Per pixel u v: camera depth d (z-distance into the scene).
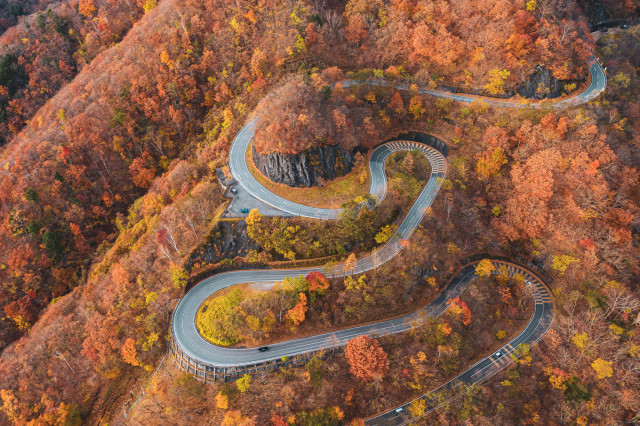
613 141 126.62
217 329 96.94
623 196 116.56
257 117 142.12
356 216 106.56
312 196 118.44
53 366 99.31
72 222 140.62
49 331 105.94
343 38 165.25
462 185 125.44
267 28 162.00
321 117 121.69
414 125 143.38
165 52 157.38
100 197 149.50
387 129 142.50
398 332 101.50
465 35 153.38
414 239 111.25
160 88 156.12
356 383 93.56
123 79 160.00
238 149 136.50
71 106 162.25
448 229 118.06
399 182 122.50
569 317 105.94
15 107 189.00
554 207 118.88
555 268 113.56
